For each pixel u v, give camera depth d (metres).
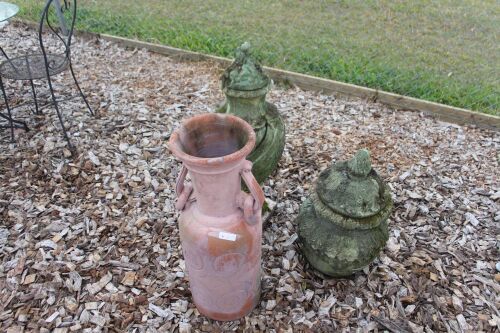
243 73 2.25
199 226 1.84
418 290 2.45
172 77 4.55
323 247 2.24
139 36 5.32
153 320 2.31
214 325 2.30
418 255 2.66
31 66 3.52
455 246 2.74
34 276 2.51
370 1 6.33
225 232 1.82
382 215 2.11
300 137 3.73
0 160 3.36
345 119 3.99
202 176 1.67
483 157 3.53
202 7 6.10
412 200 3.08
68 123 3.76
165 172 3.28
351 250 2.20
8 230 2.80
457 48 5.13
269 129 2.43
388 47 5.12
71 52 5.01
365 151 1.99
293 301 2.41
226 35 5.29
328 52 4.94
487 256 2.68
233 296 2.13
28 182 3.16
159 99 4.17
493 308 2.38
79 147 3.48
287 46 5.07
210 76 4.59
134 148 3.50
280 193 3.13
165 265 2.60
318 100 4.25
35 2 6.14
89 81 4.45
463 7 6.20
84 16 5.71
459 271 2.57
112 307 2.36
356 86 4.21
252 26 5.57
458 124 3.95
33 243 2.71
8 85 4.35
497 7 6.21
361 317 2.33
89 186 3.14
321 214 2.15
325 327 2.28
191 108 4.05
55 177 3.20
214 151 1.93
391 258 2.64
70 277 2.51
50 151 3.44
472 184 3.24
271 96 4.29
